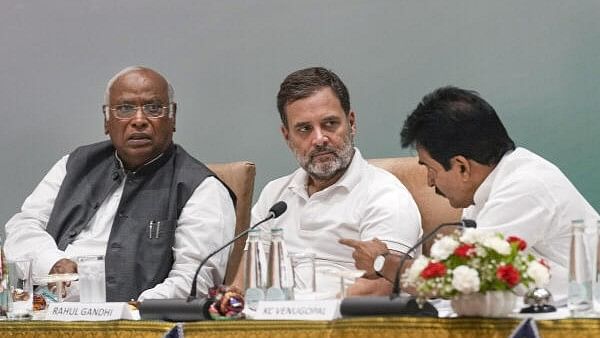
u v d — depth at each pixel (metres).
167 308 4.78
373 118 8.91
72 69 9.85
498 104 8.46
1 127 9.94
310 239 6.87
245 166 7.75
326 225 6.84
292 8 9.23
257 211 7.28
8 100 9.96
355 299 4.24
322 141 6.70
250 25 9.37
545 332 3.90
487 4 8.51
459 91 5.62
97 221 7.52
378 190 6.78
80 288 5.50
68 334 4.98
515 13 8.40
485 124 5.55
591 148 8.11
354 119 7.04
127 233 7.25
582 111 8.14
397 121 8.81
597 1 8.09
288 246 6.95
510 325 3.93
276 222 7.08
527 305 4.42
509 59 8.42
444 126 5.52
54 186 7.90
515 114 8.39
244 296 4.95
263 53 9.32
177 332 4.54
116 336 4.80
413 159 7.25
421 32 8.77
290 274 4.93
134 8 9.72
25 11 10.01
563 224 5.46
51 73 9.88
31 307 5.61
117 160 7.60
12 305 5.59
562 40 8.22
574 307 4.31
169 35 9.62
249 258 5.03
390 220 6.62
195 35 9.55
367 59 8.95
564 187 5.54
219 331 4.45
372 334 4.09
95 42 9.80
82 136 9.79
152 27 9.66
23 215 7.78
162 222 7.23
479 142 5.54
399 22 8.84
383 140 8.86
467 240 4.08
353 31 9.00
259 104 9.31
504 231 5.41
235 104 9.41
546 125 8.27
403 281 4.34
